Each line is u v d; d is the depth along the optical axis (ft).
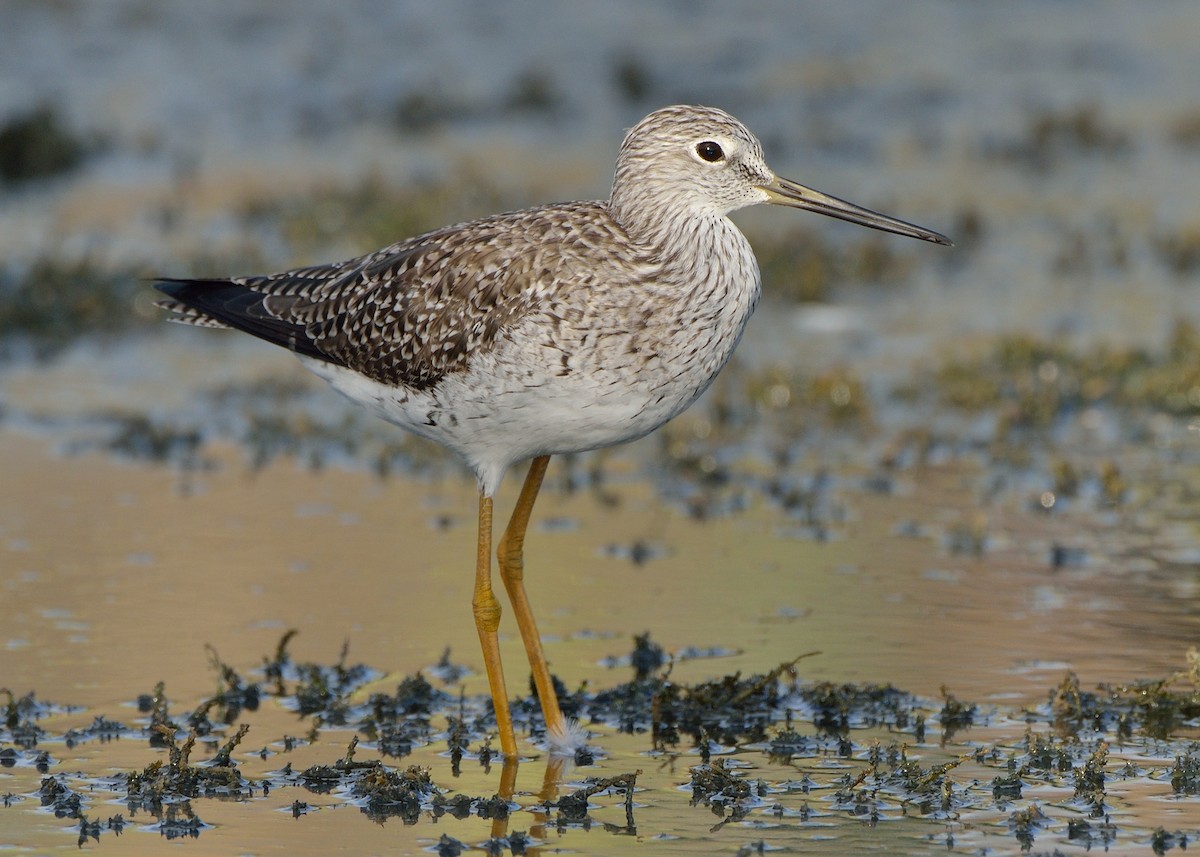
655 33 103.30
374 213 73.20
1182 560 43.11
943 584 41.78
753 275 35.37
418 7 106.22
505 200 75.41
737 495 49.32
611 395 33.81
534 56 99.25
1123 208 78.07
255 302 38.34
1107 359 57.41
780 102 93.76
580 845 29.17
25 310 64.08
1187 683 35.63
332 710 35.53
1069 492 48.70
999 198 80.23
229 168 83.71
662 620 39.96
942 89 95.86
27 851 28.84
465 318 34.14
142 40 99.35
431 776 32.55
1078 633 38.42
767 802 31.01
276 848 29.09
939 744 33.50
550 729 34.35
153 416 55.77
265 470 51.19
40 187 80.74
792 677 35.78
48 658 37.35
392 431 55.36
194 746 33.63
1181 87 95.50
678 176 35.12
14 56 95.55
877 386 58.23
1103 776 31.37
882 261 70.28
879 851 28.68
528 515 36.68
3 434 53.57
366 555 44.14
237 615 39.99
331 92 94.38
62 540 44.50
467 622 40.19
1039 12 108.47
